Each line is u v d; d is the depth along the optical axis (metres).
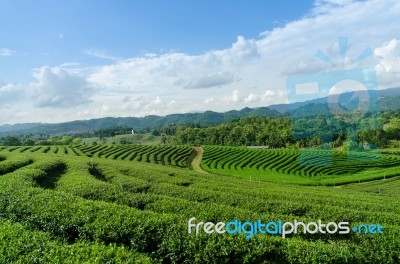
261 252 12.12
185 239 12.67
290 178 58.66
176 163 82.06
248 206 21.45
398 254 13.34
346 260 12.36
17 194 17.84
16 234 11.65
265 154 90.00
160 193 25.06
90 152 85.75
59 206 15.68
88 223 13.92
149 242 13.23
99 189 22.45
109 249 10.40
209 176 42.06
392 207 23.09
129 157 81.44
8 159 42.88
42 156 46.34
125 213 14.67
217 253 12.11
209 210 17.44
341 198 27.06
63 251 10.22
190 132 136.12
